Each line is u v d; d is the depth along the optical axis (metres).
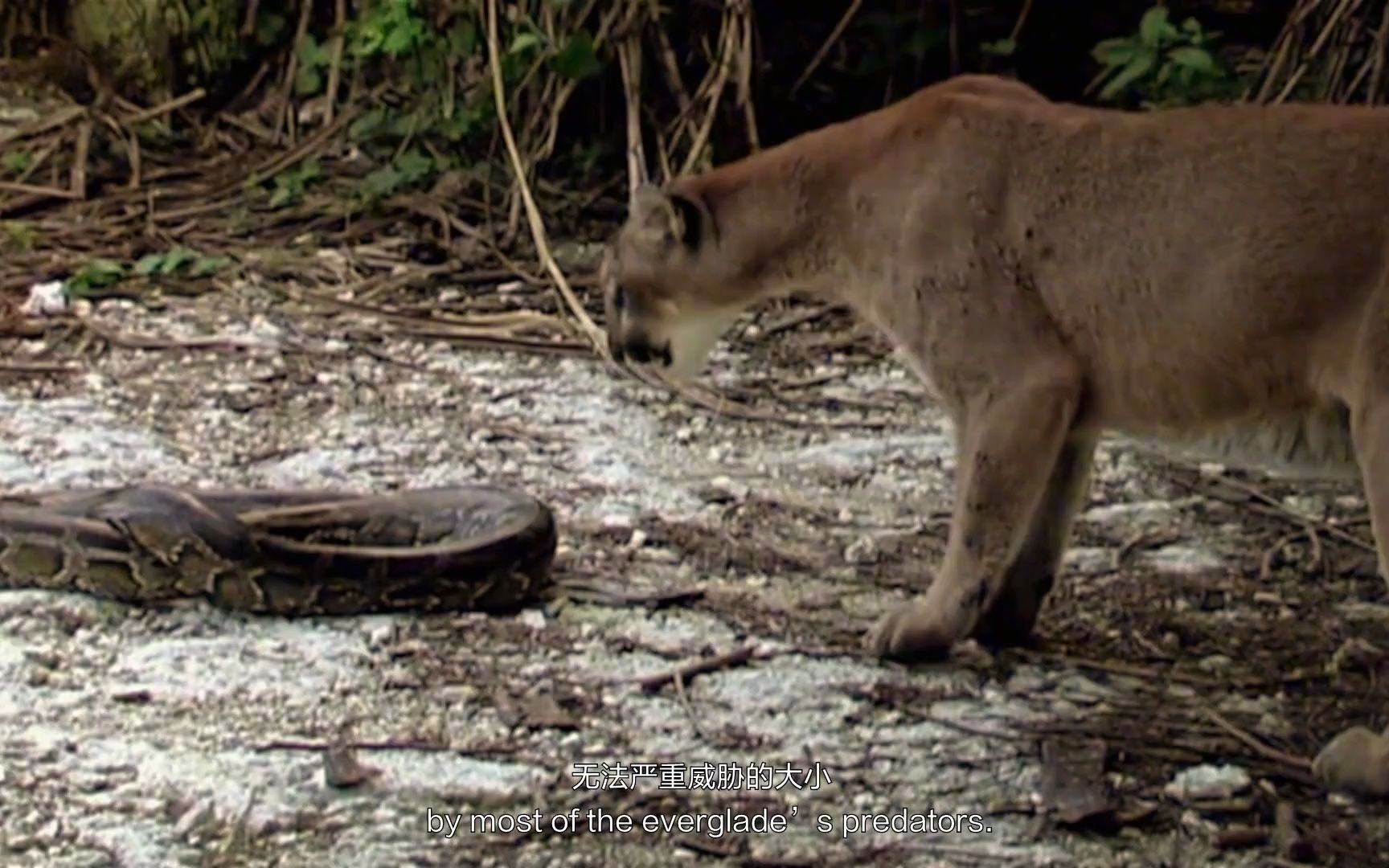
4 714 5.38
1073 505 5.86
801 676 5.75
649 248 6.02
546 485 7.09
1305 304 5.18
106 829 4.88
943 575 5.76
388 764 5.21
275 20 11.19
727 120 9.99
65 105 11.09
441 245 9.52
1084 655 5.93
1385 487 5.01
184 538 5.94
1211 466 7.45
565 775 5.20
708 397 7.96
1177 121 5.40
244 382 7.95
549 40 9.75
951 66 10.38
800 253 5.86
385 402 7.82
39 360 8.08
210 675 5.63
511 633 5.95
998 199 5.50
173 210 9.88
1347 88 9.02
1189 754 5.38
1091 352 5.49
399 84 10.69
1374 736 5.21
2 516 6.05
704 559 6.54
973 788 5.20
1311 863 4.89
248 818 4.95
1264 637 6.10
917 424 7.80
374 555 5.97
